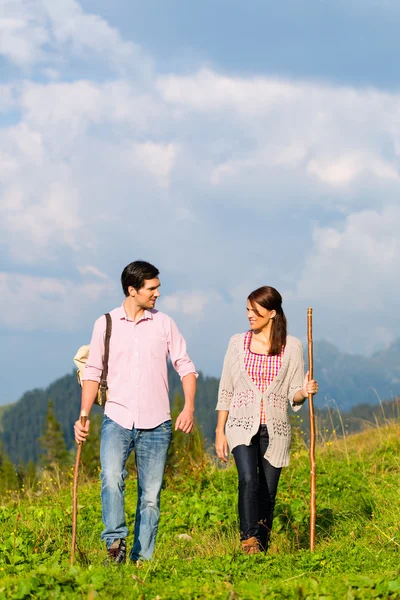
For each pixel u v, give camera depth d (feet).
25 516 33.42
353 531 28.43
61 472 49.75
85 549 26.91
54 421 253.24
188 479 40.98
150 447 24.04
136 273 24.06
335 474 41.06
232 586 18.07
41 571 19.52
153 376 24.11
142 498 24.21
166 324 24.63
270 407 25.61
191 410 24.12
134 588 18.69
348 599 16.39
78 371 25.50
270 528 25.96
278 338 25.88
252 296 25.91
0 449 263.08
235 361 26.25
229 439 25.81
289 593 17.17
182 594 17.72
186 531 32.27
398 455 45.39
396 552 23.63
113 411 23.97
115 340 24.20
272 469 25.76
